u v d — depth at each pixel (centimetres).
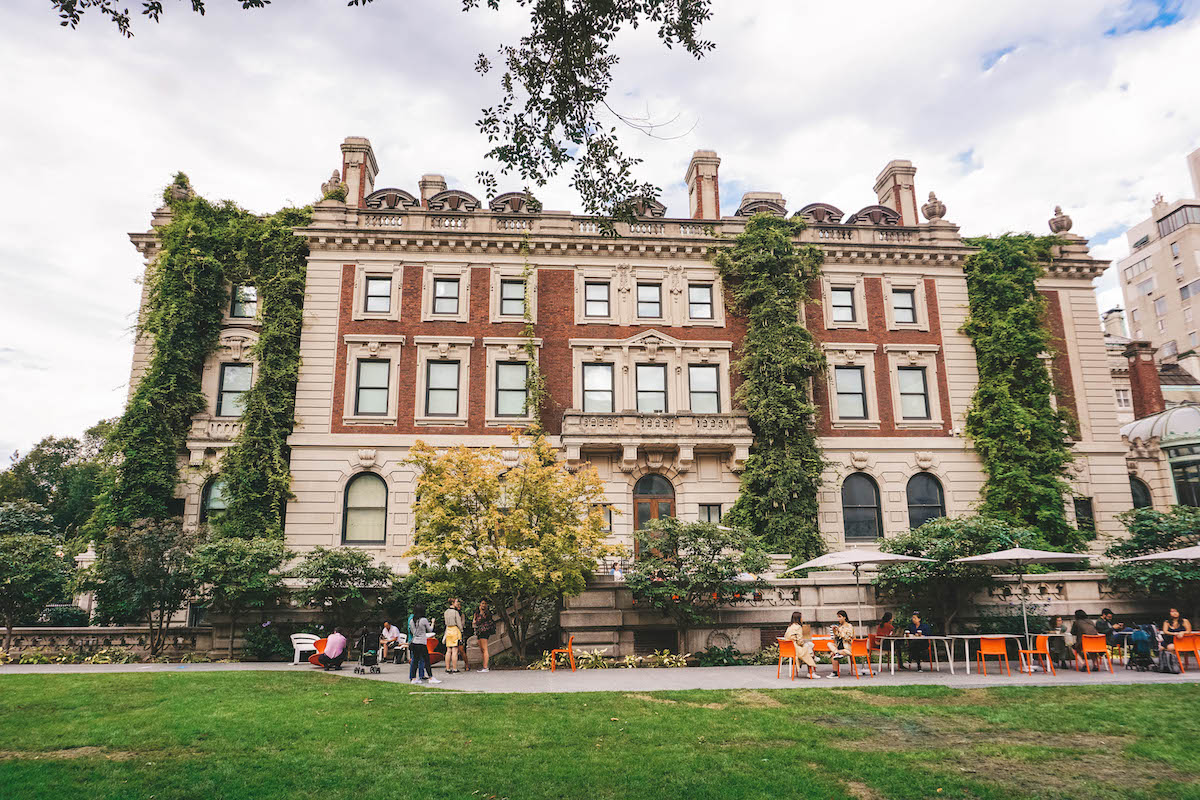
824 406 3088
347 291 3041
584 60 1270
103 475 2786
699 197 3419
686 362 3086
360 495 2872
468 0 1150
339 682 1546
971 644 2016
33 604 2270
